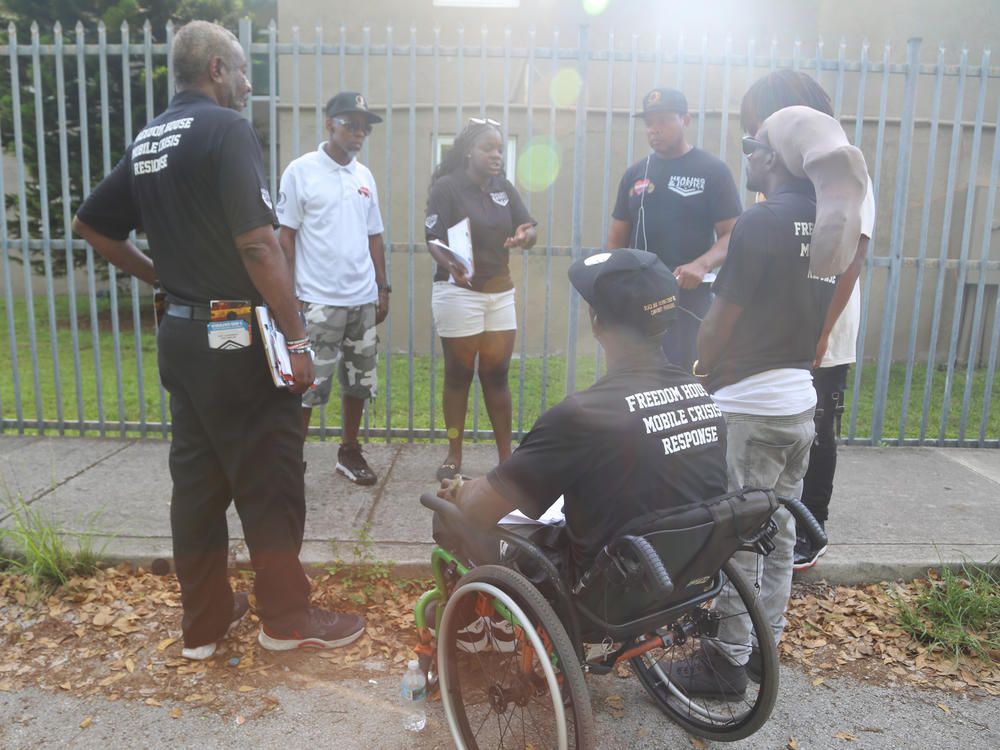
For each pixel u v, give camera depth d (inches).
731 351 99.4
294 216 161.3
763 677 91.0
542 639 87.4
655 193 160.9
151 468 182.4
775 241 93.6
